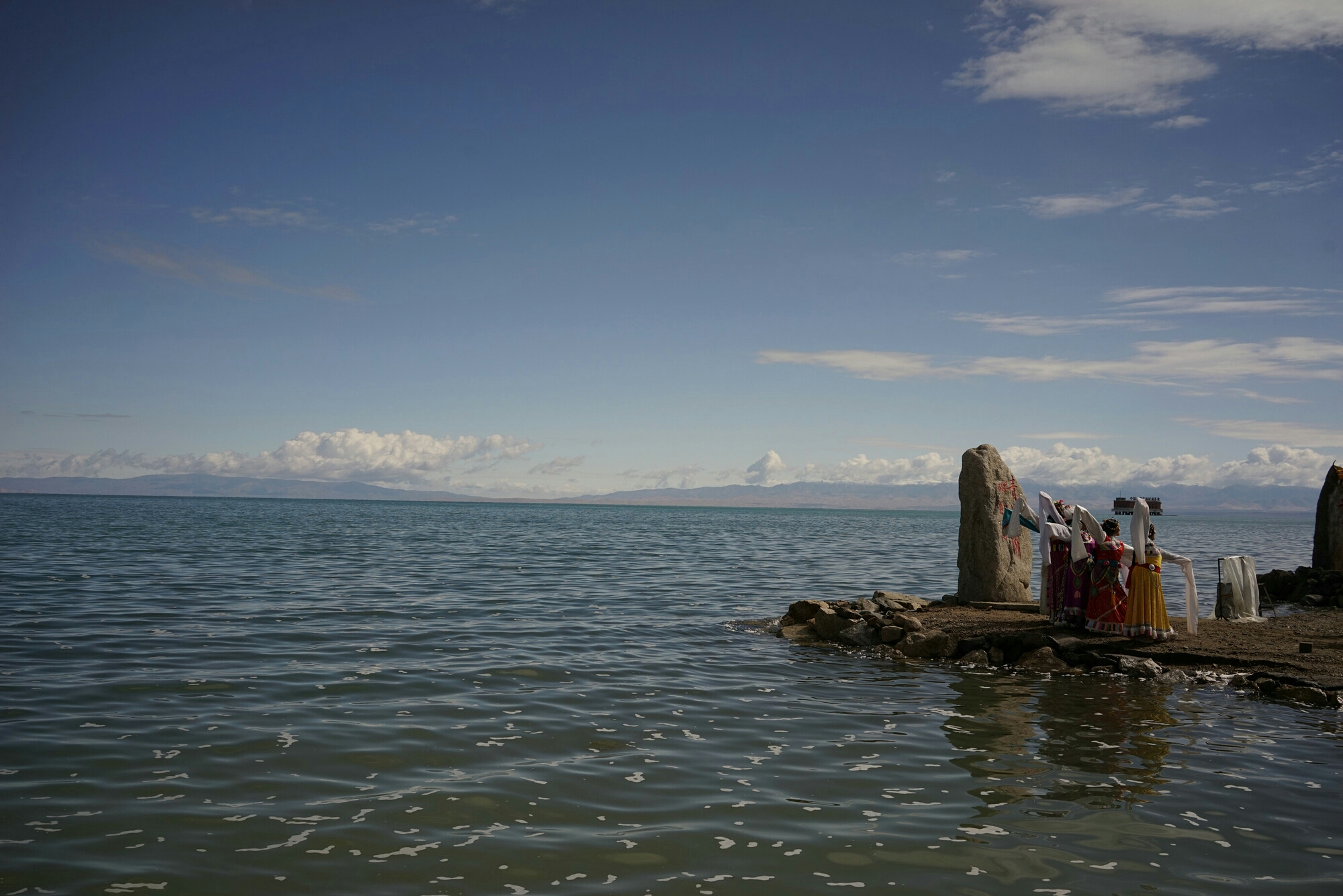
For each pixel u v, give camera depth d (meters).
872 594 23.78
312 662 12.76
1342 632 15.11
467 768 8.05
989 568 17.86
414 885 5.60
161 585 22.11
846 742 9.20
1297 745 9.33
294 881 5.62
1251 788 7.82
